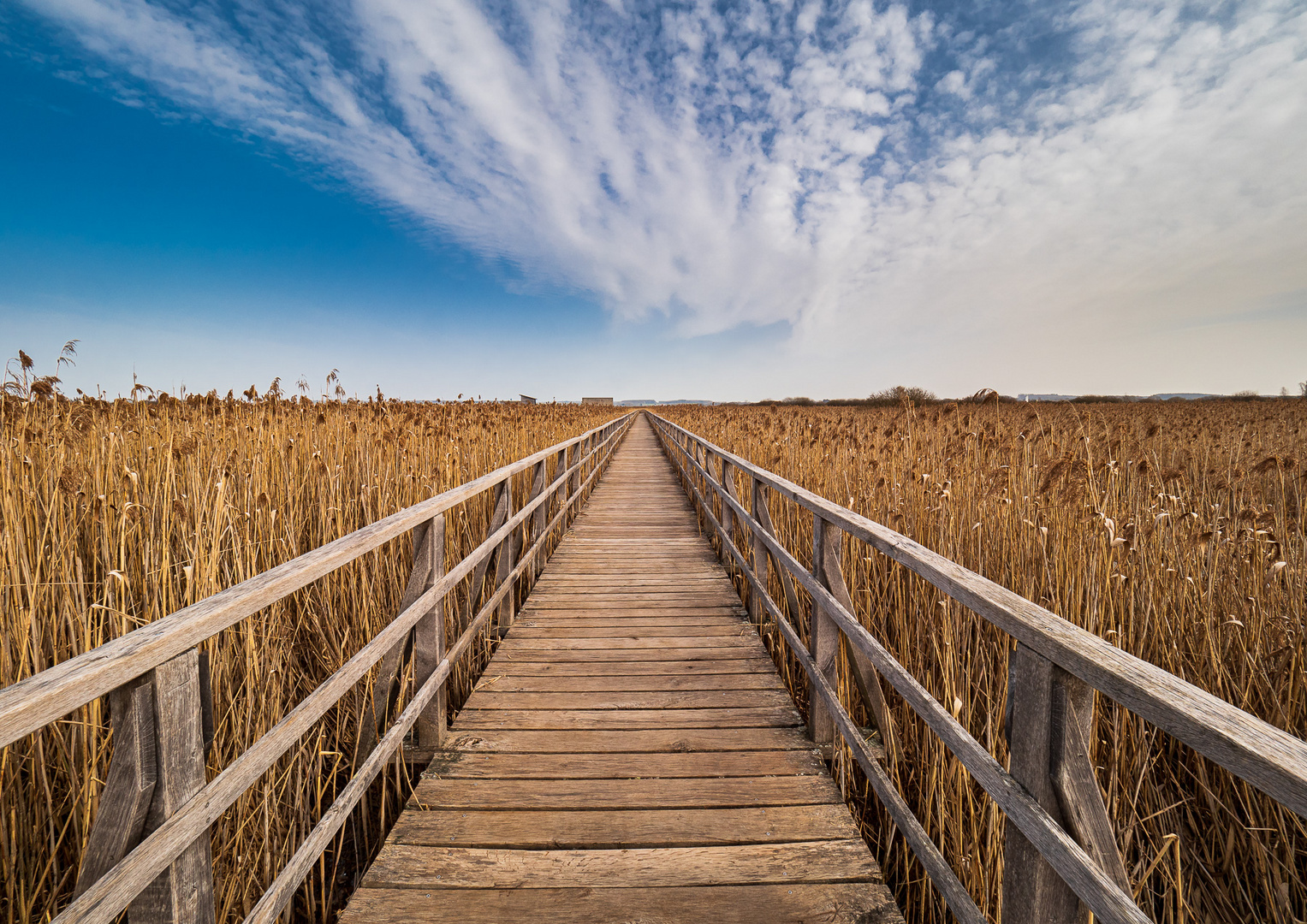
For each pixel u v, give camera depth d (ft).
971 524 11.07
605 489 32.96
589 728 8.52
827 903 5.46
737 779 7.32
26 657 6.05
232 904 5.63
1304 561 8.61
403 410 28.50
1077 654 2.79
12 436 10.27
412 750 7.95
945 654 7.48
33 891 5.25
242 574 8.18
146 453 11.18
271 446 13.42
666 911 5.35
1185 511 10.67
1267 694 7.40
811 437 21.04
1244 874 6.40
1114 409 44.57
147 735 3.02
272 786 6.25
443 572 7.89
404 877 5.73
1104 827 2.84
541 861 5.95
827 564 7.45
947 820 6.78
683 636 12.09
